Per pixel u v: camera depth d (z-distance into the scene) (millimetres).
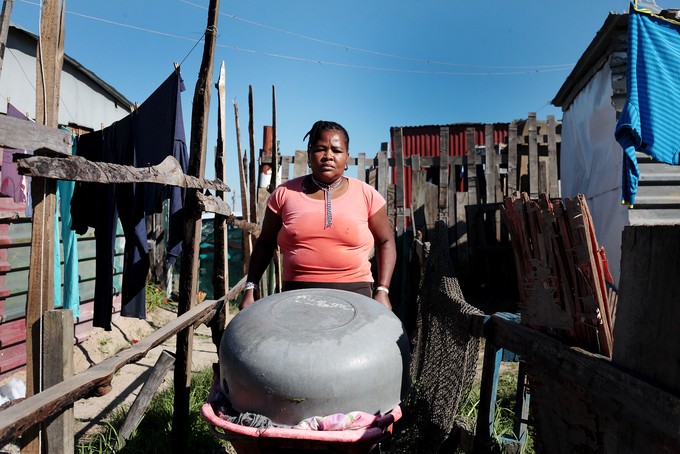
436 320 4500
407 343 2227
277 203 2984
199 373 5684
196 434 4109
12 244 5633
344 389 1930
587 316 1890
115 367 2172
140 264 4527
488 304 9547
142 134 4473
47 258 2170
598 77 7832
